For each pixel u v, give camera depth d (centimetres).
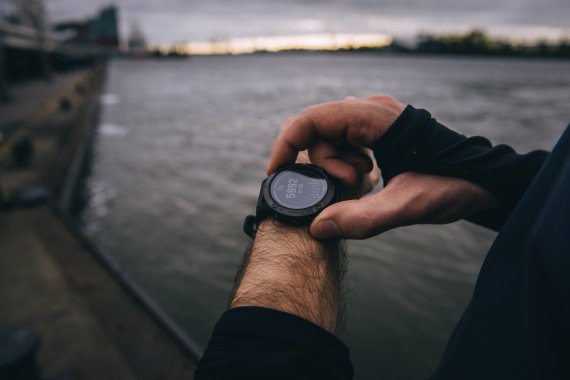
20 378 260
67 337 388
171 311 736
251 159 1988
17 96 3291
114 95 5234
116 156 1962
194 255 942
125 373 343
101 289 474
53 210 780
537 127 2691
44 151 1442
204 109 4097
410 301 756
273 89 6600
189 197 1369
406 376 583
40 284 491
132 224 1123
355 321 693
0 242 629
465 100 4466
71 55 9375
